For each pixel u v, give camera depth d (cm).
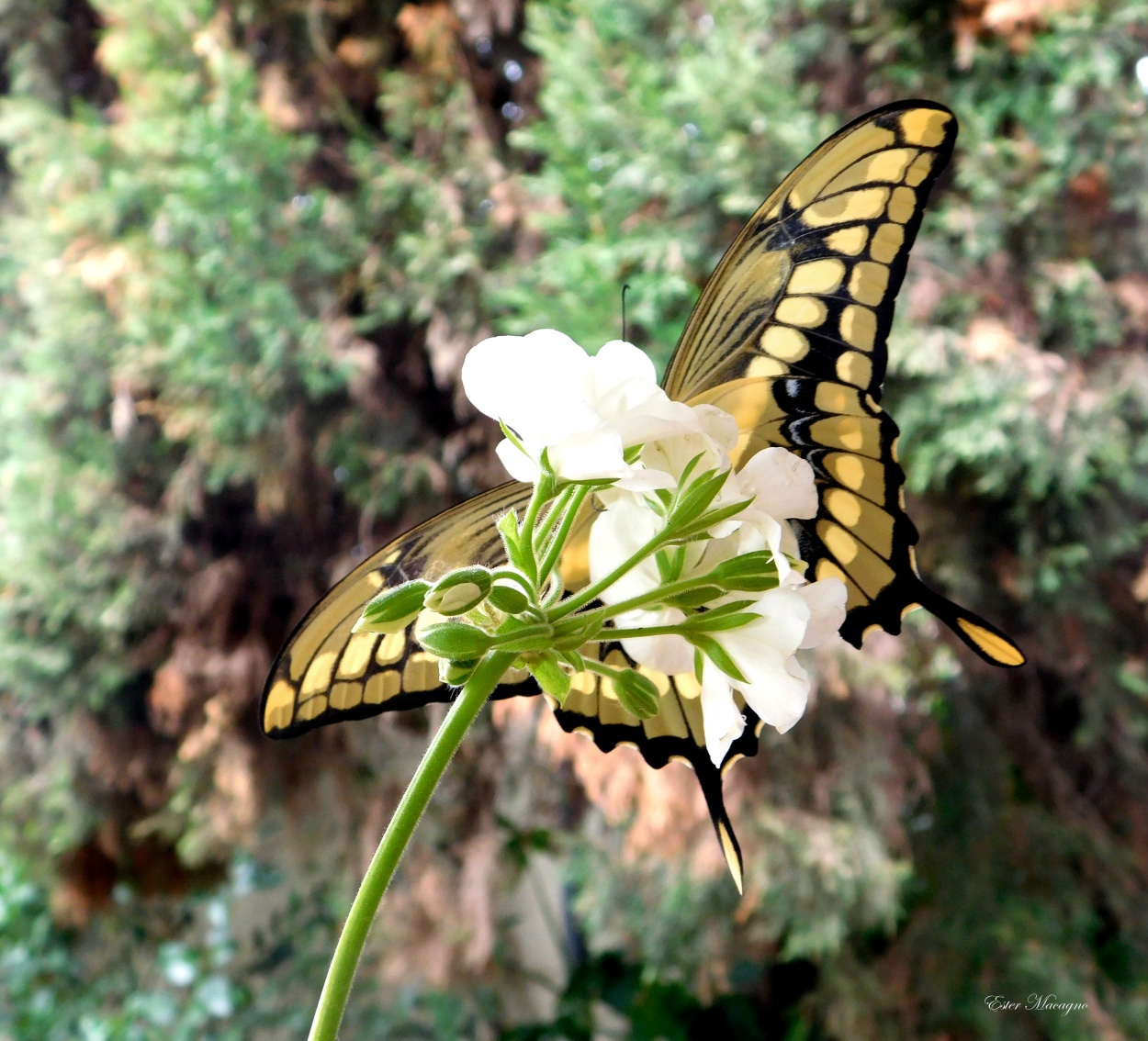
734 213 70
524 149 81
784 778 71
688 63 68
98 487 81
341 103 81
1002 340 67
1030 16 66
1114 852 80
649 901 82
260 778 82
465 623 21
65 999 108
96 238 78
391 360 81
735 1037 97
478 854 83
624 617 23
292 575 83
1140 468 74
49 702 84
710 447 22
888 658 71
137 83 80
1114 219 72
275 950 119
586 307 69
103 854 94
